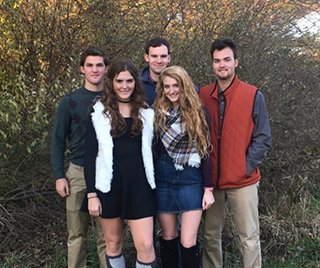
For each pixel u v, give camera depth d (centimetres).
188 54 525
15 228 481
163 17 540
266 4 555
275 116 529
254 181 373
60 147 380
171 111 346
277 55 535
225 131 367
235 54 368
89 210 339
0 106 435
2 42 498
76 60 494
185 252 350
